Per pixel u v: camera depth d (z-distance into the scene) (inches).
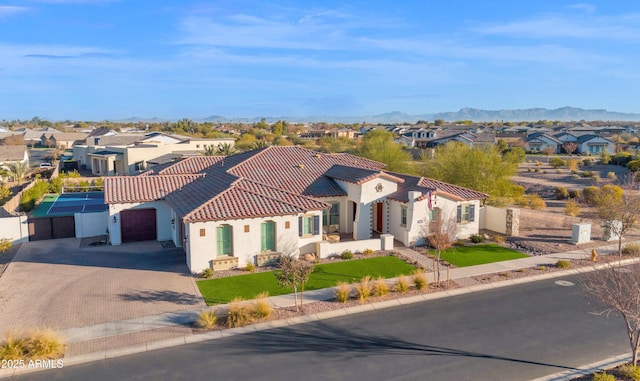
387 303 755.4
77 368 544.4
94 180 2342.5
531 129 6058.1
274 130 6579.7
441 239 879.1
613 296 530.6
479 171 1524.4
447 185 1253.1
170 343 609.3
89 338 620.4
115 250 1061.8
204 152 2901.1
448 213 1171.3
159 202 1149.1
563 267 951.6
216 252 923.4
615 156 3159.5
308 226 1051.9
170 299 763.4
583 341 619.2
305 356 574.9
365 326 667.4
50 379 518.9
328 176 1289.4
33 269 919.0
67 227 1189.7
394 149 1975.9
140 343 607.5
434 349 594.6
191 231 893.8
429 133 5147.6
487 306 747.4
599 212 1325.0
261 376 525.7
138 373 532.1
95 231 1205.1
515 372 535.8
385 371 538.0
